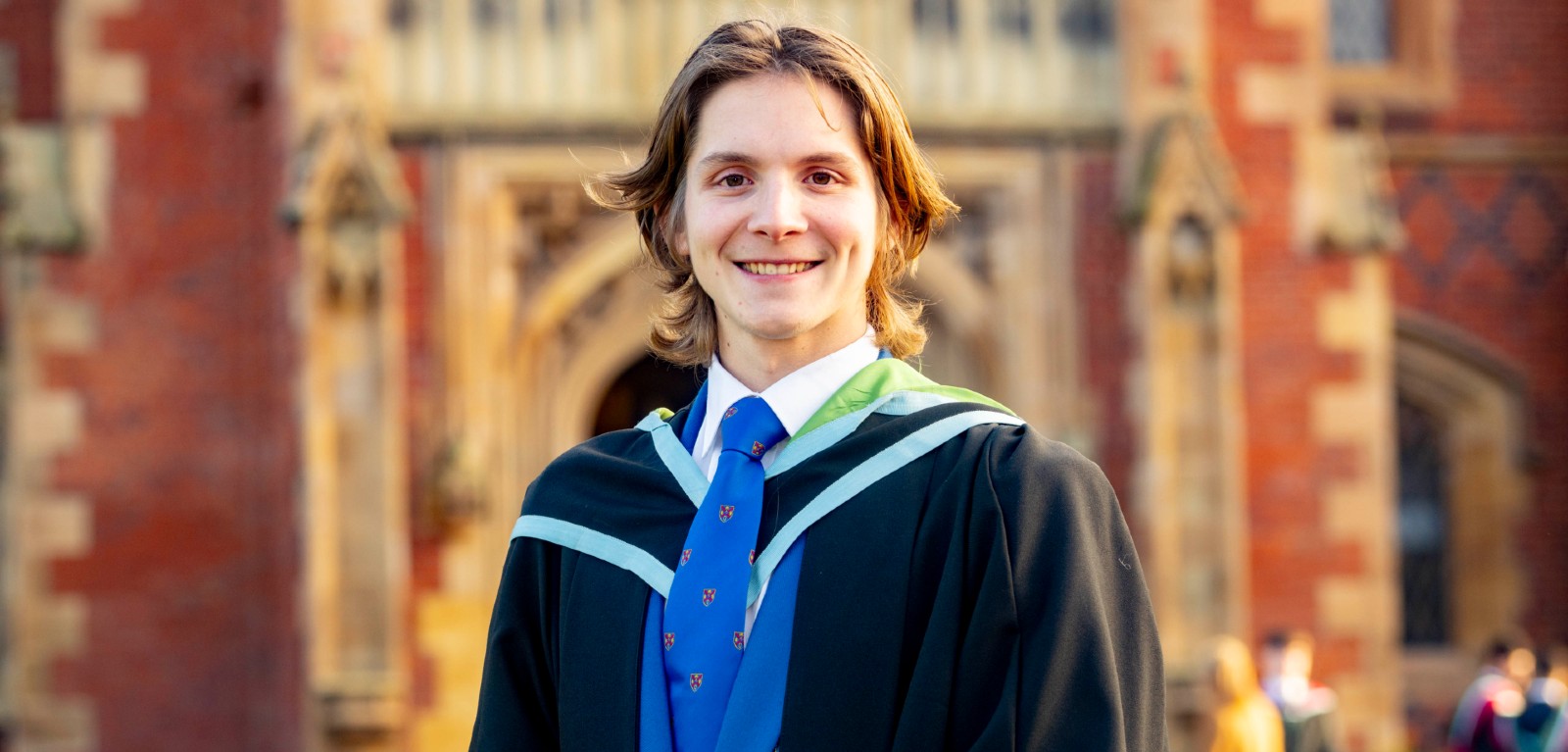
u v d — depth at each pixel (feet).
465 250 31.81
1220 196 31.89
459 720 31.27
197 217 32.32
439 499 31.14
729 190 6.23
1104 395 32.76
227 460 32.17
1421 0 41.47
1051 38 33.04
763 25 6.43
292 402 31.19
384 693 30.27
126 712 31.86
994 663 5.57
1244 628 31.91
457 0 32.09
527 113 31.94
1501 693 32.37
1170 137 31.83
